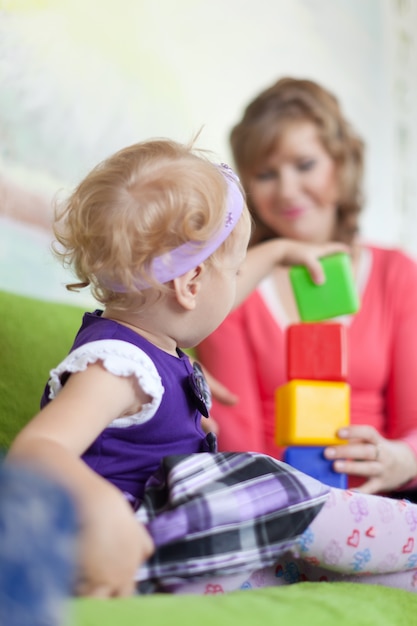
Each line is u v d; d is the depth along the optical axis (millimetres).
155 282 951
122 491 915
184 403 975
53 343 1347
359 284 1985
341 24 2650
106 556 672
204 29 2297
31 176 1859
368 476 1420
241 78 2383
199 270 981
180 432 964
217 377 1849
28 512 464
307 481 879
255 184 2041
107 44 2051
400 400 1859
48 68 1911
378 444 1388
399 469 1455
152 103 2156
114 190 973
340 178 2061
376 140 2711
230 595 747
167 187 961
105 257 958
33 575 457
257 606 701
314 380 1340
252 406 1838
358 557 884
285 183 2010
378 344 1903
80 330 1009
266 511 829
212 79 2309
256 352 1882
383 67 2760
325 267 1466
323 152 2033
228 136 2172
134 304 973
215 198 985
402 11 2814
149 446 943
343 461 1338
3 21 1826
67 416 810
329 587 823
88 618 601
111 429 918
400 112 2791
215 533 800
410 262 2031
